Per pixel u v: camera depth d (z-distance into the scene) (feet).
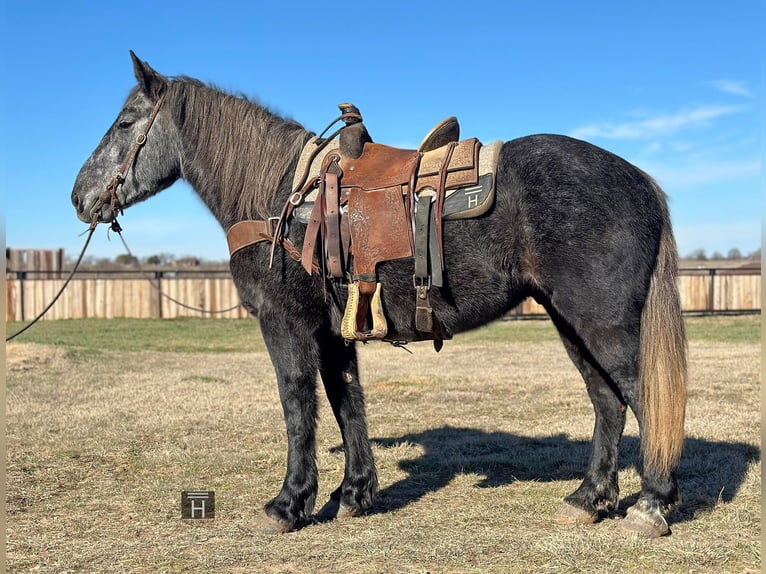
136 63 14.12
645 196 11.71
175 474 16.58
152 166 14.51
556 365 36.65
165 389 29.37
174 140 14.44
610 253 11.33
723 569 10.51
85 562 11.25
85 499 14.73
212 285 66.54
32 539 12.32
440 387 29.40
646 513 11.74
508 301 12.19
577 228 11.39
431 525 12.77
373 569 10.75
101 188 14.46
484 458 17.53
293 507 12.66
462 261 11.86
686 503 13.57
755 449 17.57
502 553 11.28
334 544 11.88
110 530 12.81
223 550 11.69
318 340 13.15
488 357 40.93
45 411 24.49
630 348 11.43
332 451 18.86
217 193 13.99
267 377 33.17
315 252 12.54
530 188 11.62
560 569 10.59
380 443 19.65
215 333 55.31
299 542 12.03
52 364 36.45
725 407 23.43
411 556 11.23
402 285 12.21
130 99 14.67
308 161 13.03
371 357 41.93
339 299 12.72
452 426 21.86
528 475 16.34
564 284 11.54
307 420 12.82
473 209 11.66
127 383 31.07
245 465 17.29
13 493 15.11
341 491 13.69
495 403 25.73
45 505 14.34
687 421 20.95
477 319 12.29
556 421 22.26
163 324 61.11
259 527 12.63
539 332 55.01
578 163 11.69
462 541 11.80
